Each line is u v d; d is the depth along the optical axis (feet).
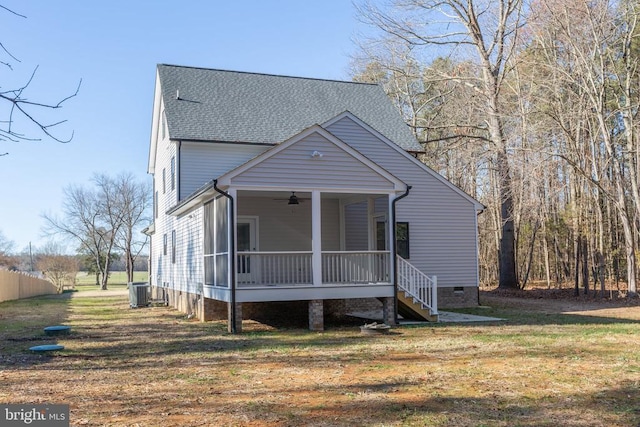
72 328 52.44
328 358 33.40
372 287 49.60
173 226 75.41
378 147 67.00
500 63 90.38
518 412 21.39
